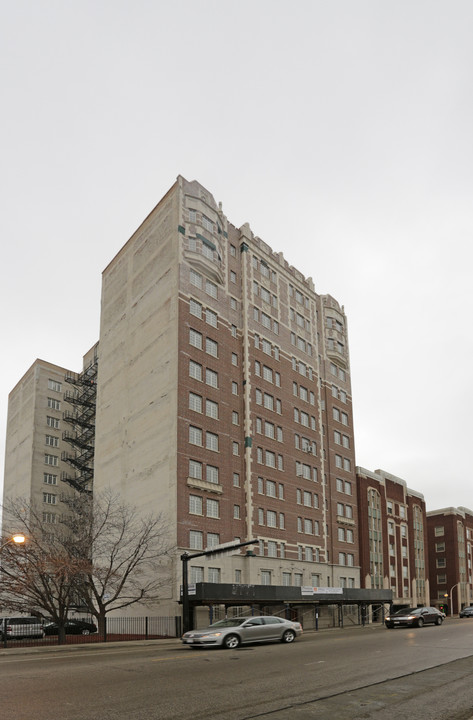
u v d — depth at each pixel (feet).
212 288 188.65
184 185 188.85
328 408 231.71
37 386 276.21
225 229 201.57
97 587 161.79
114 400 197.67
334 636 119.03
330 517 215.31
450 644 89.81
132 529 159.22
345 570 214.28
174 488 157.38
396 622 142.72
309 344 229.66
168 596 149.79
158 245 190.90
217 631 92.38
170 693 48.60
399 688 49.88
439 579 332.60
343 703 43.83
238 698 46.19
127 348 196.24
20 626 127.13
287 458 199.41
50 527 169.89
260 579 173.47
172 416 164.86
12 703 44.68
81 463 257.34
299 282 232.73
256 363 197.36
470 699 44.78
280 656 76.54
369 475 245.65
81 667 68.33
